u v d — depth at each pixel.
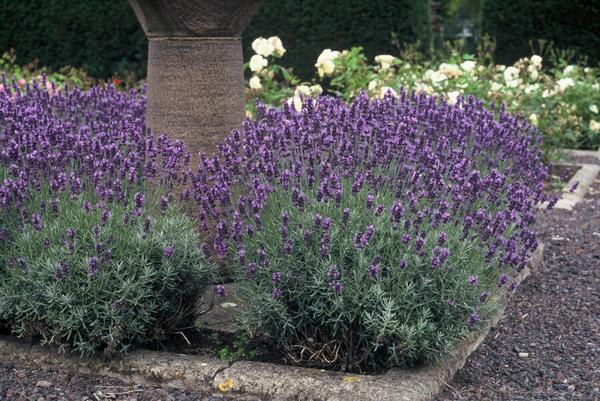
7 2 11.29
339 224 3.18
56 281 3.11
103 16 11.09
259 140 3.61
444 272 3.10
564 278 4.62
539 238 5.02
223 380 3.04
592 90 9.24
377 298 3.00
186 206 3.92
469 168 3.99
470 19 20.53
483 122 4.46
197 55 4.01
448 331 3.12
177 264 3.25
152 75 4.10
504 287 4.00
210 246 3.93
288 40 11.05
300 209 3.22
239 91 4.18
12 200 3.30
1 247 3.36
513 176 4.45
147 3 3.89
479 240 3.44
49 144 3.60
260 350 3.35
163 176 3.66
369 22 10.88
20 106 4.28
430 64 9.53
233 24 4.05
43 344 3.26
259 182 3.47
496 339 3.78
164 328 3.35
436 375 3.12
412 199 3.20
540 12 10.98
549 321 4.00
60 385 3.11
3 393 3.04
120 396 3.03
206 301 3.77
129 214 3.22
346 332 3.18
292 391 2.96
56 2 11.18
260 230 3.32
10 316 3.33
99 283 3.10
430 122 4.31
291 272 3.12
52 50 11.37
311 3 10.91
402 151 3.62
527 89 8.12
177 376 3.10
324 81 10.09
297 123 3.73
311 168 3.39
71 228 3.13
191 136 4.06
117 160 3.51
